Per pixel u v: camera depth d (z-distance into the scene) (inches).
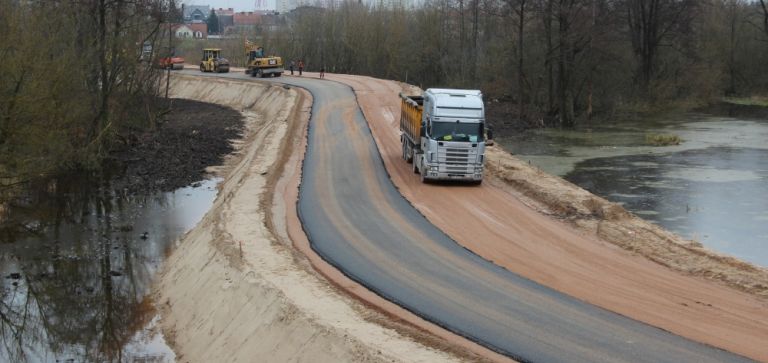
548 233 924.0
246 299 704.4
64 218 1210.6
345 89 2463.1
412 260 801.6
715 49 3393.2
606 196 1337.4
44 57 1254.9
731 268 775.7
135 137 1840.6
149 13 1828.2
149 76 1955.0
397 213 1018.1
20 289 890.1
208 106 2733.8
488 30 3410.4
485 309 649.6
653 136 2071.9
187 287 828.0
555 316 631.8
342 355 548.4
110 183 1464.1
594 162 1737.2
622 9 2834.6
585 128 2449.6
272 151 1470.2
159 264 979.3
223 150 1813.5
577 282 730.8
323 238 893.2
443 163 1176.2
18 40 1202.0
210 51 3437.5
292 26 4360.2
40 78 1214.3
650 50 3075.8
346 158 1441.9
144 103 1969.7
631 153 1868.8
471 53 3292.3
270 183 1205.1
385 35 3750.0
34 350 733.9
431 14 3528.5
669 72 3149.6
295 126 1813.5
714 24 3437.5
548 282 729.6
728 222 1130.0
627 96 2982.3
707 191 1368.1
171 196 1369.3
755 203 1261.1
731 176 1513.3
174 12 2143.2
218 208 1055.0
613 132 2324.1
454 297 681.6
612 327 605.6
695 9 3095.5
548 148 1994.3
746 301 677.3
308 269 766.5
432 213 1020.5
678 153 1846.7
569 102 2711.6
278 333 620.1
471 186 1207.6
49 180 1466.5
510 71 2950.3
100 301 852.6
